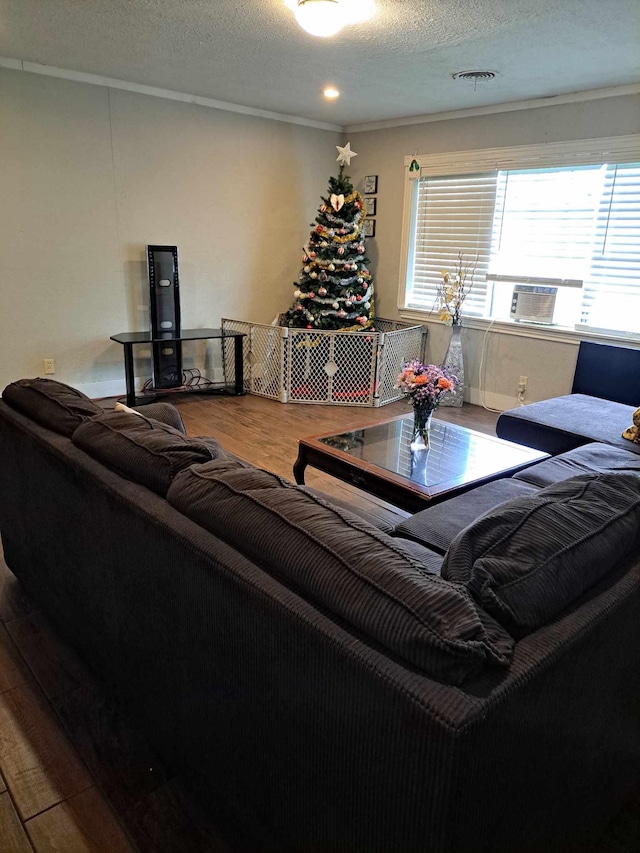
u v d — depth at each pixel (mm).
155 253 4645
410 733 828
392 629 880
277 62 3705
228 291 5527
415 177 5324
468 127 4867
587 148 4191
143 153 4719
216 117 5020
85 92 4328
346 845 1005
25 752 1608
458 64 3590
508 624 953
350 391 5055
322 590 985
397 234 5613
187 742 1438
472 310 5172
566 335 4516
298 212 5805
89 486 1550
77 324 4719
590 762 1212
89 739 1654
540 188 4559
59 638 2076
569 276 4504
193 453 1486
